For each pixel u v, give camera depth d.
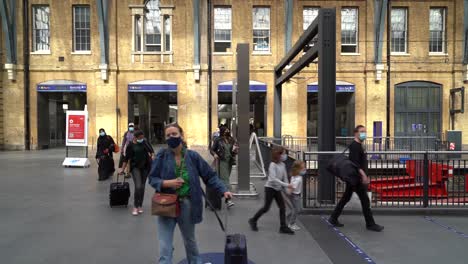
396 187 9.05
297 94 23.42
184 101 23.06
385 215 7.52
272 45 23.33
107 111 22.83
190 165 4.05
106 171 11.81
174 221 4.00
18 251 5.34
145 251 5.34
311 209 7.51
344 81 23.64
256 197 9.12
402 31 23.91
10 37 22.41
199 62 22.95
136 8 22.89
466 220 7.17
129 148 7.44
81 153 20.59
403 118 23.92
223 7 23.34
